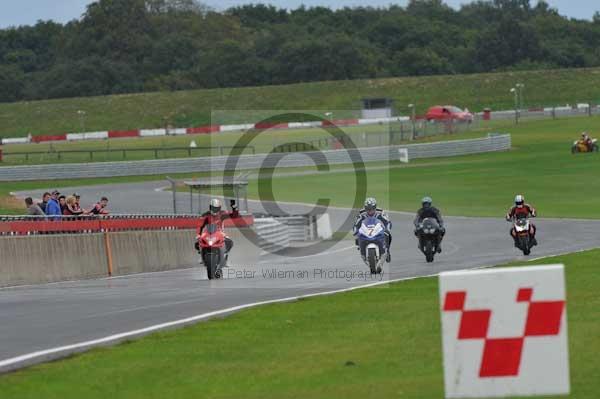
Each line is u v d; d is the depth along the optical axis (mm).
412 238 94500
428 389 24375
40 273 59562
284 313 38125
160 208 127750
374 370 26922
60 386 25109
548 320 19031
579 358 28016
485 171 165250
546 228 95250
